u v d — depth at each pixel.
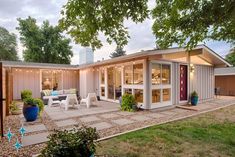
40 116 7.73
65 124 6.40
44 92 12.96
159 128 5.69
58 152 2.47
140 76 9.60
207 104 11.18
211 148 4.14
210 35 5.11
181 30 4.56
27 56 25.48
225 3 3.58
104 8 3.38
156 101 9.55
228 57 23.88
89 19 3.43
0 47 28.58
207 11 3.85
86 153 2.69
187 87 11.30
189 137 4.84
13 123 6.57
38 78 15.20
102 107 10.20
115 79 12.03
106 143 4.43
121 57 9.88
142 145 4.30
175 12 4.34
